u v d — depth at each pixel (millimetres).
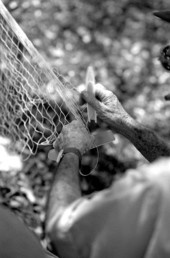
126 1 5246
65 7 4898
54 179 1596
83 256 1338
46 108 2393
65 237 1367
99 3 5148
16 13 4617
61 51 4477
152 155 2039
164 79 4523
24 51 2266
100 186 3916
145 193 1262
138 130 2016
